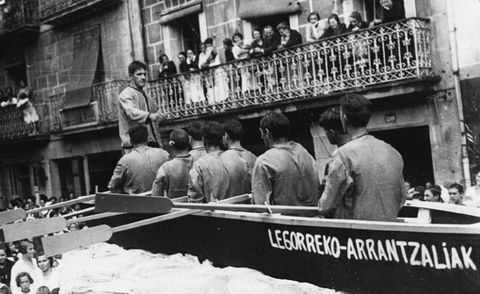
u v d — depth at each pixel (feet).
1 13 78.13
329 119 18.57
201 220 20.42
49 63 74.28
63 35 71.87
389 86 41.55
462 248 13.91
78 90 69.36
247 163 22.80
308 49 45.96
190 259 20.89
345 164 16.53
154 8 61.21
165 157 26.53
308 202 19.56
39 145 76.69
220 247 19.83
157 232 22.63
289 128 19.60
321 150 47.85
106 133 67.46
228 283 17.93
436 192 32.40
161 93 58.13
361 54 42.75
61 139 73.56
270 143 19.99
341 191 16.55
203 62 54.19
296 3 49.21
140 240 23.58
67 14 68.59
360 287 15.81
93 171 70.49
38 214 54.19
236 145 23.29
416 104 42.63
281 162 18.95
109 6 65.31
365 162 16.53
